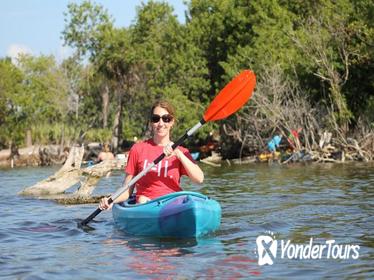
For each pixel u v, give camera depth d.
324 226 8.80
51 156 42.16
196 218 7.85
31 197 13.79
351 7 35.22
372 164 25.59
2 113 49.38
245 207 11.32
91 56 49.19
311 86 34.84
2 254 7.08
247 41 39.97
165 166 8.60
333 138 30.16
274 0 39.09
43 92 49.84
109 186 17.34
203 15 43.38
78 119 49.41
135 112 50.34
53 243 7.81
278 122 31.83
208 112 9.38
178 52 43.34
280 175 20.70
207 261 6.56
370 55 32.50
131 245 7.57
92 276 6.00
